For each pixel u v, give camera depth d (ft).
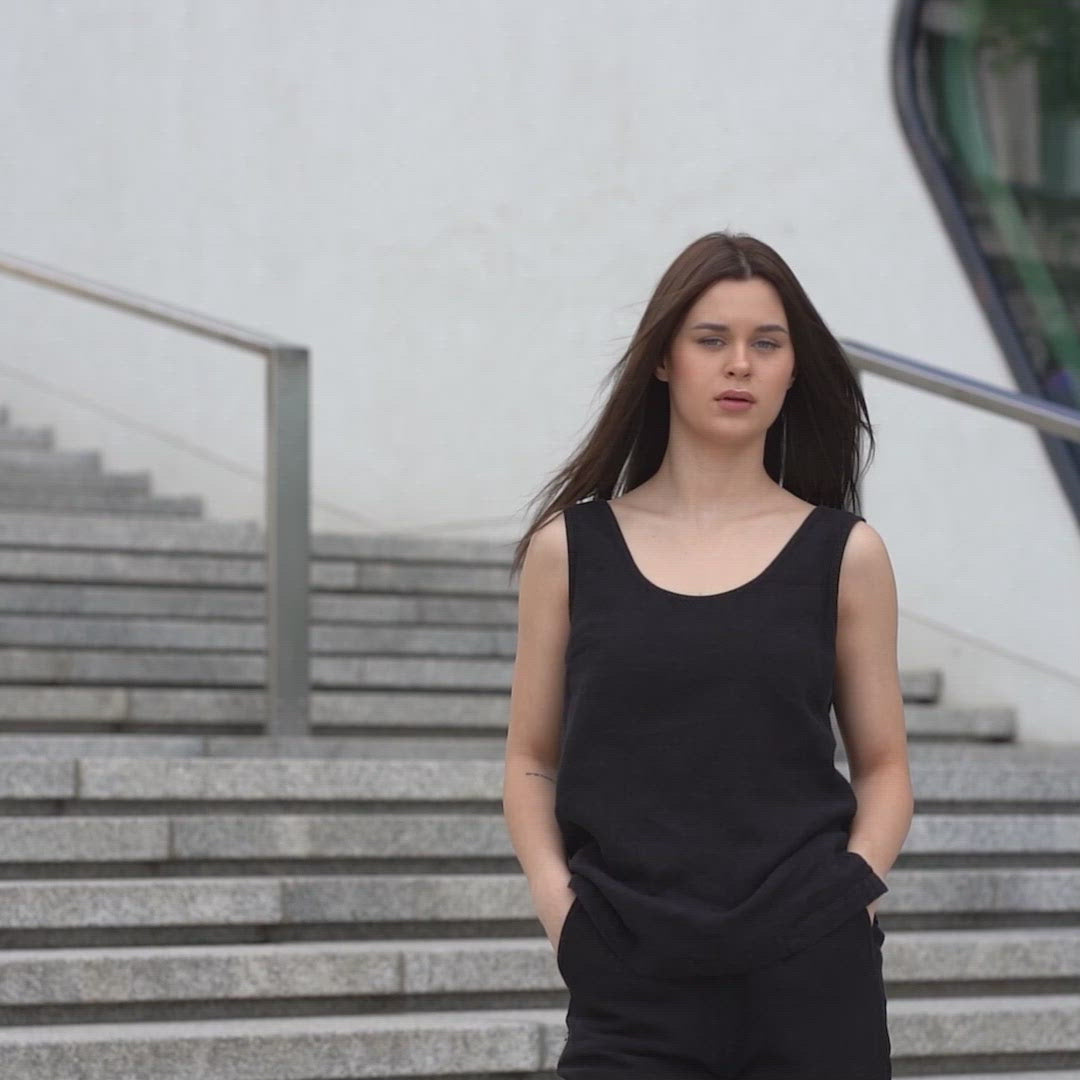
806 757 12.97
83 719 33.50
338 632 38.60
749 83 43.93
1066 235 40.01
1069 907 28.22
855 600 13.51
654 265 45.21
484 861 27.86
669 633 13.05
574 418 46.29
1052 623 37.70
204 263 54.24
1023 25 40.70
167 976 23.56
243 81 53.78
